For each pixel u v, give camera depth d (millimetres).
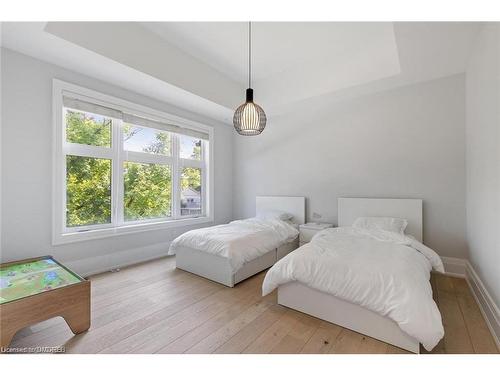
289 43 2889
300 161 4043
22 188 2305
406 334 1489
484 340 1601
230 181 4852
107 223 3012
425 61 2529
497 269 1710
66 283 1698
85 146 2783
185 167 4035
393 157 3219
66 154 2643
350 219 3451
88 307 1689
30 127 2338
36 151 2379
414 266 1776
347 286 1670
